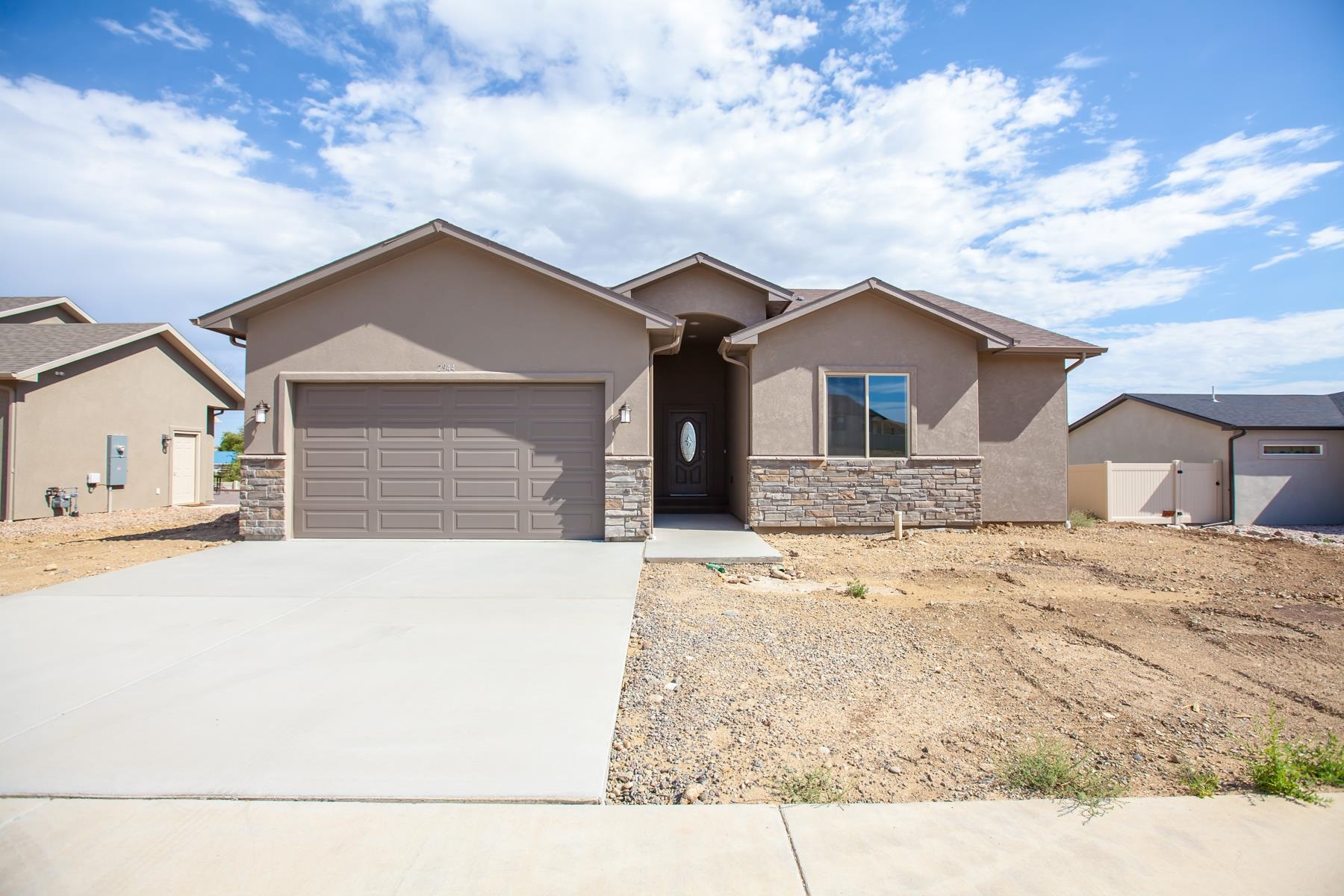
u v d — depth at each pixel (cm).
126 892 226
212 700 387
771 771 324
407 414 986
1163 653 528
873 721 387
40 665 445
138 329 1803
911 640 549
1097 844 260
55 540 1155
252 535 970
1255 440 1659
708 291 1313
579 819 273
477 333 977
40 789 289
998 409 1283
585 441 989
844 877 237
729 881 235
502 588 675
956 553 997
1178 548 1078
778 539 1105
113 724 353
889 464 1170
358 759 317
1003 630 586
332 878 234
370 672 434
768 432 1162
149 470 1827
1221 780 318
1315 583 807
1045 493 1282
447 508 984
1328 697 434
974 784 313
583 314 980
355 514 984
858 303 1175
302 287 952
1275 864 248
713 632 550
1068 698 427
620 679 425
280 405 973
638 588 691
